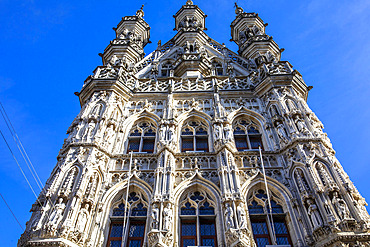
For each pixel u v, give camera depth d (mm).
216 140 22891
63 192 18062
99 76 28125
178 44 38094
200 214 19109
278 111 24969
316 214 17047
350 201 16984
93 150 21156
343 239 15336
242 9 44062
